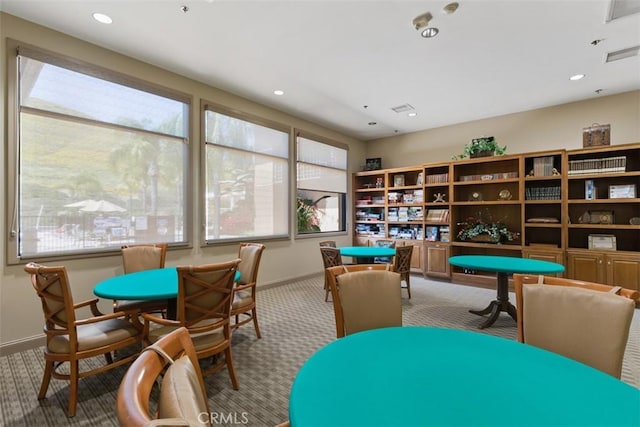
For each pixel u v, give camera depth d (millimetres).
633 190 4008
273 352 2674
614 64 3607
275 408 1920
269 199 5051
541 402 829
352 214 6953
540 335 1434
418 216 5977
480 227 5090
